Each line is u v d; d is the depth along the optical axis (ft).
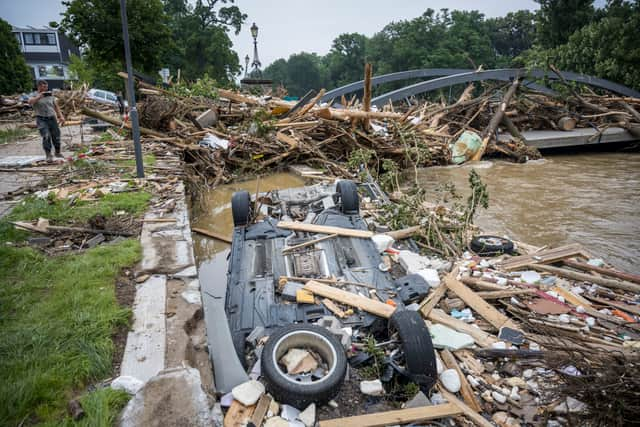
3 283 13.23
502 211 29.84
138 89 55.83
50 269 14.20
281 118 50.11
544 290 16.31
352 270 14.85
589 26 116.47
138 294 12.91
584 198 33.68
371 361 10.96
